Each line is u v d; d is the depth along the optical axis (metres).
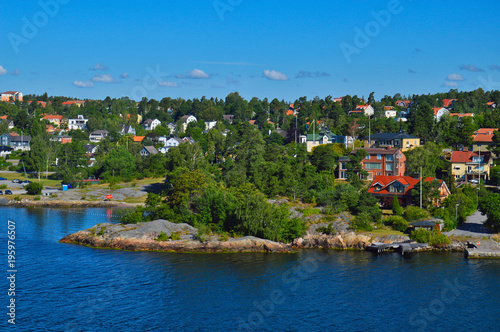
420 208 110.69
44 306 70.94
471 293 76.19
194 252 97.94
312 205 123.44
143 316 68.44
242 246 98.88
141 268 87.25
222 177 147.38
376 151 147.00
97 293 75.69
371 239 99.94
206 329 65.12
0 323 65.69
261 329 65.00
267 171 141.25
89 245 101.38
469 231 104.12
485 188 132.25
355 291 77.00
